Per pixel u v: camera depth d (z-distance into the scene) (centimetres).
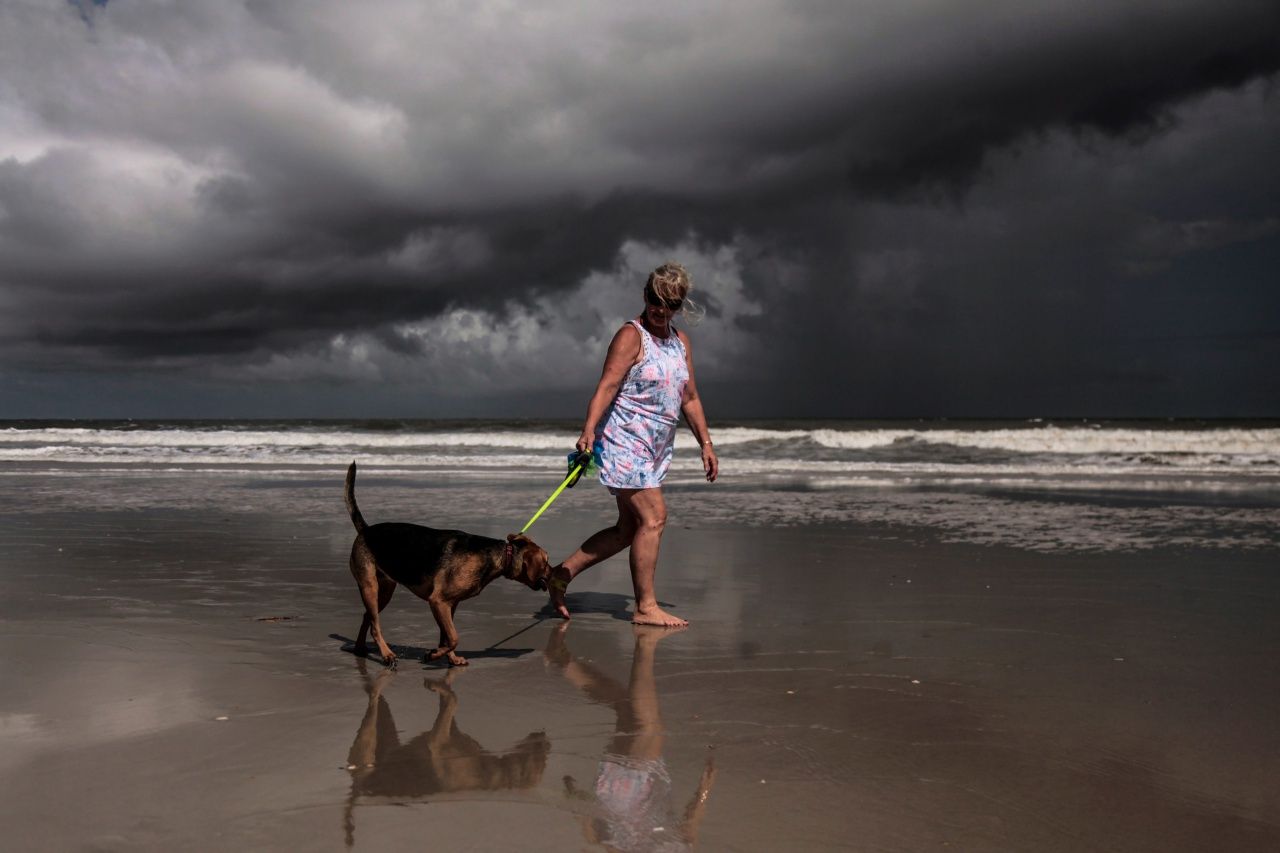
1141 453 2388
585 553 572
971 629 526
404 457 2264
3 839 247
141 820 261
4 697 382
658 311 531
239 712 366
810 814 270
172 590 630
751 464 2080
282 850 243
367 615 462
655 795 284
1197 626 531
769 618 559
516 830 257
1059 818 269
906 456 2436
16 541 859
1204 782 297
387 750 322
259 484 1548
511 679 422
